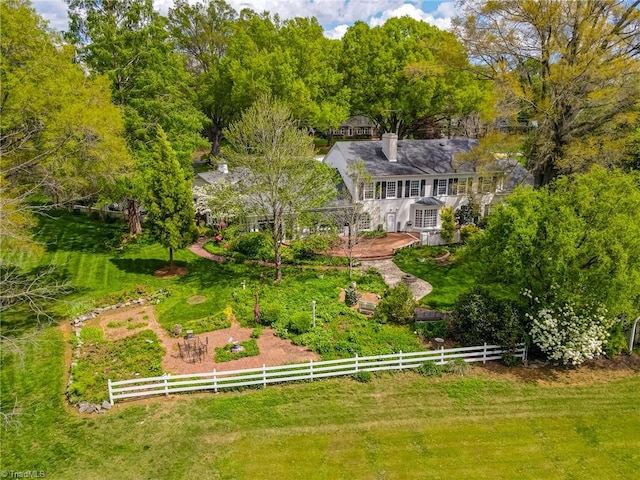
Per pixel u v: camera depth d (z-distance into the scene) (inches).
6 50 767.7
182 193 1107.3
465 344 793.6
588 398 668.1
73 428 589.0
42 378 695.7
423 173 1476.4
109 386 626.5
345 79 2233.0
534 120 1095.0
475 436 589.0
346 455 554.6
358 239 1205.7
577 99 991.6
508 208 772.0
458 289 1060.5
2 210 657.0
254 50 2022.6
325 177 1102.4
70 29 1255.5
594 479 524.1
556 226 725.3
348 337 812.6
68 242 1317.7
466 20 1104.8
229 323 873.5
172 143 1314.0
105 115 889.5
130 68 1264.8
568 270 709.9
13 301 936.3
